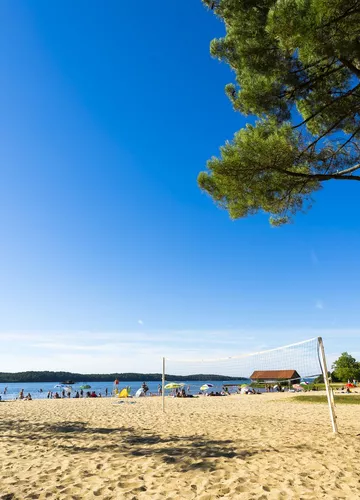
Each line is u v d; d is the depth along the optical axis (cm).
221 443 723
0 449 695
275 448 656
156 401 2428
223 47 687
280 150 626
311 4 463
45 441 788
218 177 664
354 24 491
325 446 663
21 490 433
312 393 2712
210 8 664
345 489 415
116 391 3812
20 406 1961
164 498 401
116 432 910
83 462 576
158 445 718
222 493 410
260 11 602
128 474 498
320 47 511
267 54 602
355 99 670
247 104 664
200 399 2647
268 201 697
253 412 1445
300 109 718
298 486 428
